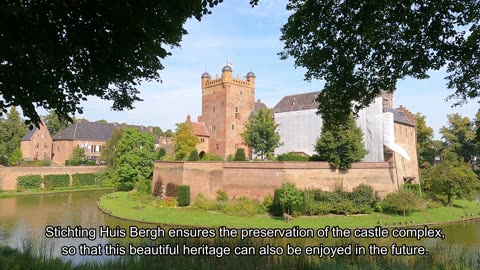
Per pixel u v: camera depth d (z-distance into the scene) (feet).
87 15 24.11
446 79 34.14
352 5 29.40
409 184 152.15
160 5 25.18
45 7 23.03
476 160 239.09
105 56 27.50
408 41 30.89
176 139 184.14
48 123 314.35
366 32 29.43
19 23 22.61
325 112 39.73
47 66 27.07
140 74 32.94
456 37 29.43
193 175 137.49
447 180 142.41
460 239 88.43
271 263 33.91
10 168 193.47
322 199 118.21
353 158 125.80
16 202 151.43
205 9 27.35
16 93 28.07
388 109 174.81
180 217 109.81
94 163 255.09
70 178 215.72
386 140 157.99
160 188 149.59
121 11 23.25
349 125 127.95
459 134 240.94
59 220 108.68
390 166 136.26
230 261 33.83
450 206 142.00
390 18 29.27
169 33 28.91
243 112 221.25
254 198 125.29
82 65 28.32
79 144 283.38
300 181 123.34
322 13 31.65
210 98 224.53
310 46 35.65
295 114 179.32
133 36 26.09
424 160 225.97
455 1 27.32
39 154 269.44
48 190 196.95
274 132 161.99
